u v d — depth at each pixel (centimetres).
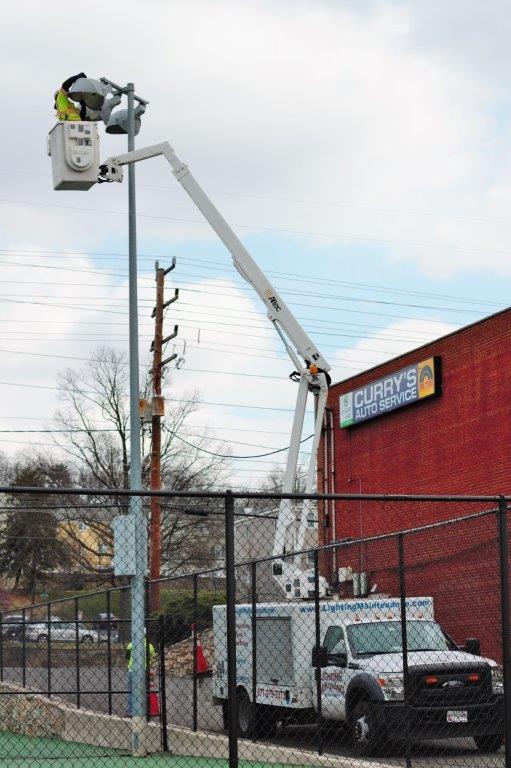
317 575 1602
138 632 1805
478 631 2470
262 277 2800
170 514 4712
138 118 2566
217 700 2194
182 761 1662
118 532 1888
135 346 2303
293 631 2008
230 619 1122
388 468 3619
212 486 6431
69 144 2419
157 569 4003
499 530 1273
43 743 1894
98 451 6331
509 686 1248
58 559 2422
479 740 1747
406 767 1418
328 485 3888
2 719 2205
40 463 6203
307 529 2622
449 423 3331
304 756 1568
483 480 3166
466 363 3275
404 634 1447
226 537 1134
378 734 1705
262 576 2719
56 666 2417
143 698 1761
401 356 3572
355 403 3775
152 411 4116
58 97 2494
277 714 2034
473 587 2519
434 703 1706
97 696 2372
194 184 2812
